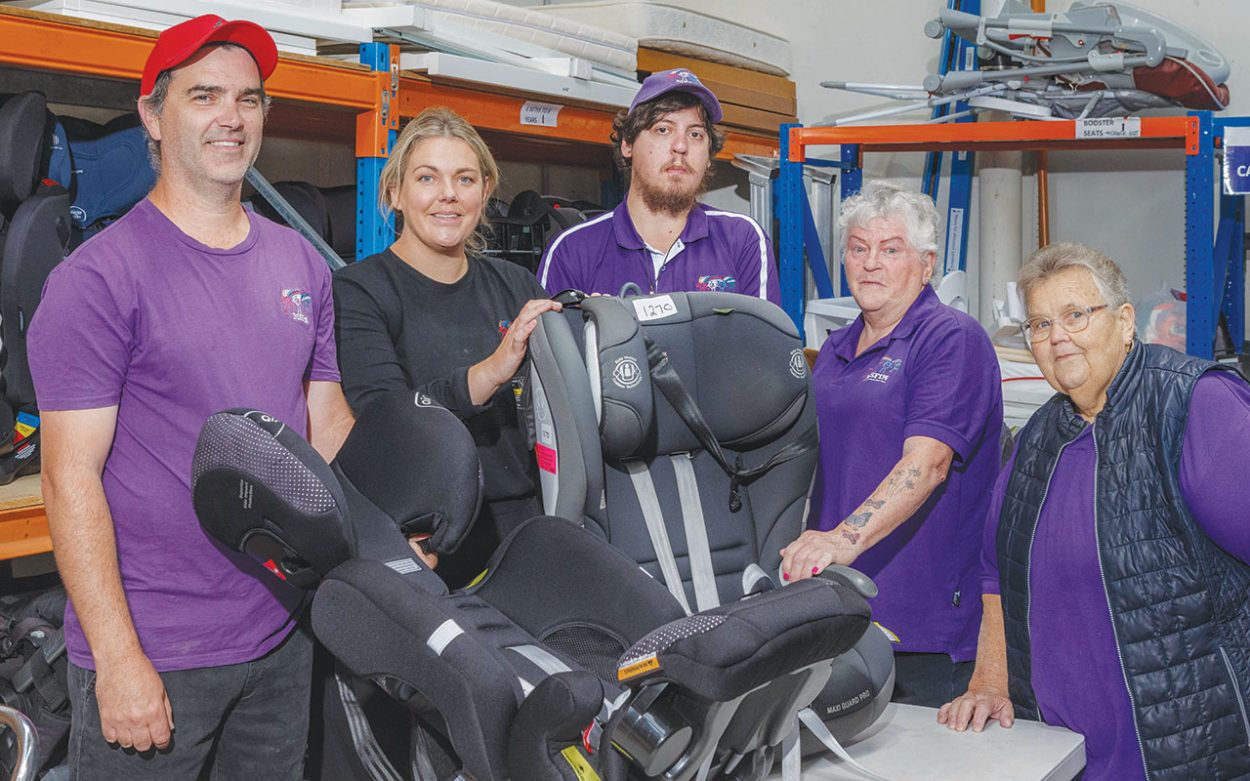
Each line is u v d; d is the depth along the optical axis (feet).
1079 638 6.26
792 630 4.25
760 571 6.22
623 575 5.27
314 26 9.69
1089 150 16.12
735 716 4.53
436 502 5.27
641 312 6.06
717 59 16.42
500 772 4.30
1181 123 12.39
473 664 4.27
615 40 14.06
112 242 5.81
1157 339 14.10
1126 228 16.24
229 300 6.06
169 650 5.99
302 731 6.69
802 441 6.34
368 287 7.14
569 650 5.32
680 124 8.68
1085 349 6.10
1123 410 6.15
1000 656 6.76
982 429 7.38
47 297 5.67
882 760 5.84
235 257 6.13
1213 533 5.93
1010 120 15.10
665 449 6.17
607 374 5.76
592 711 4.17
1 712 4.94
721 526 6.25
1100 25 13.14
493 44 11.78
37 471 8.68
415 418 5.44
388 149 10.05
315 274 6.59
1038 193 16.29
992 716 6.44
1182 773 6.00
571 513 5.82
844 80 17.94
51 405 5.66
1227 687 5.99
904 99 15.57
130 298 5.74
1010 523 6.56
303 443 4.81
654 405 6.07
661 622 5.14
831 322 14.52
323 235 11.12
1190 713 5.98
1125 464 6.10
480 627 5.05
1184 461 5.94
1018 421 12.57
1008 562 6.56
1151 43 12.89
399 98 10.40
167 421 5.90
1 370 8.09
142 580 5.95
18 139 8.24
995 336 14.25
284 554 4.94
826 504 7.83
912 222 7.54
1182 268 15.88
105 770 5.94
